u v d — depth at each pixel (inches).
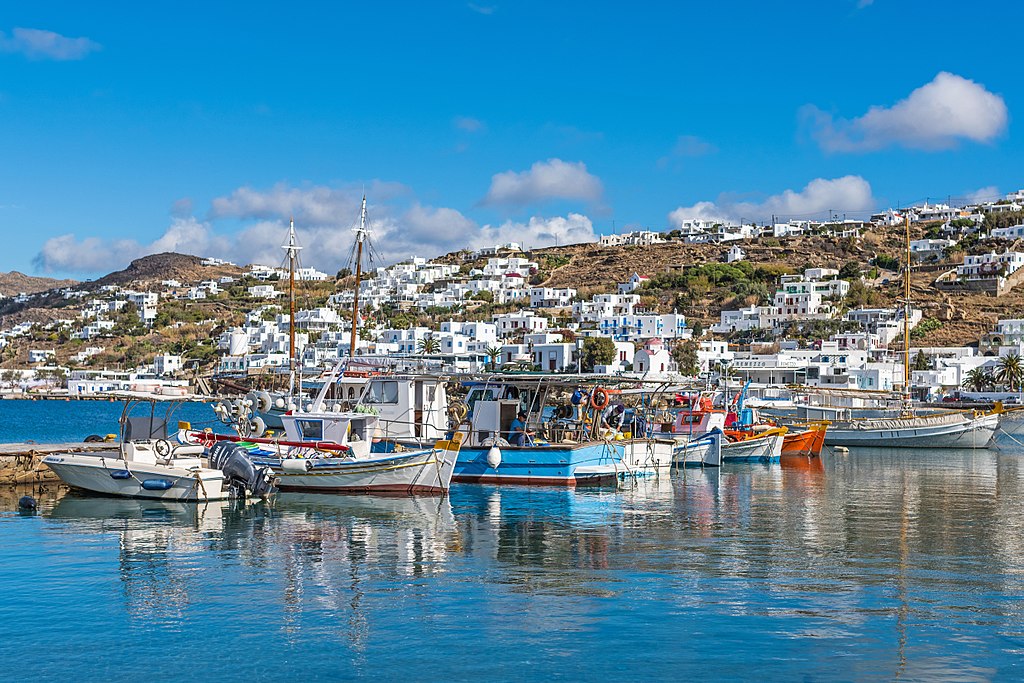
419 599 1061.8
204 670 847.7
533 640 925.8
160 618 989.2
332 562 1240.2
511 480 2032.5
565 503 1775.3
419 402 2135.8
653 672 847.7
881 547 1366.9
